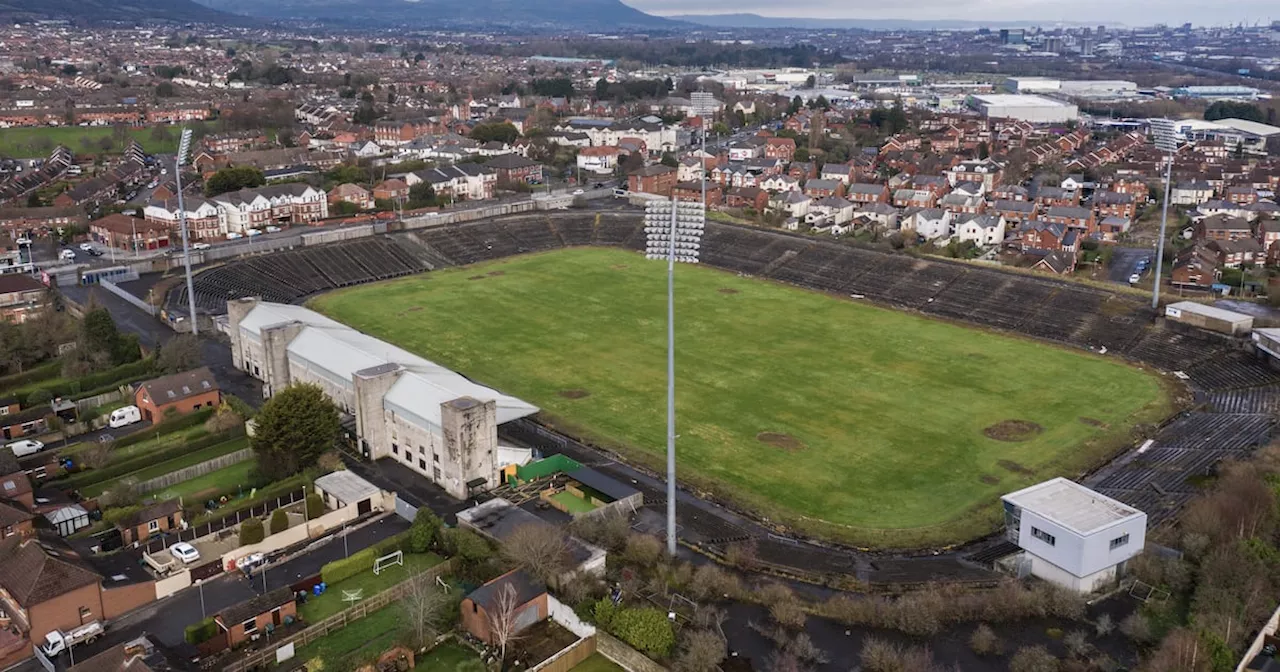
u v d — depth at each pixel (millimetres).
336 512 103125
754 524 106562
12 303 170250
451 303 195375
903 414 137500
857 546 101812
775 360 160875
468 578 92875
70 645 81562
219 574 93938
